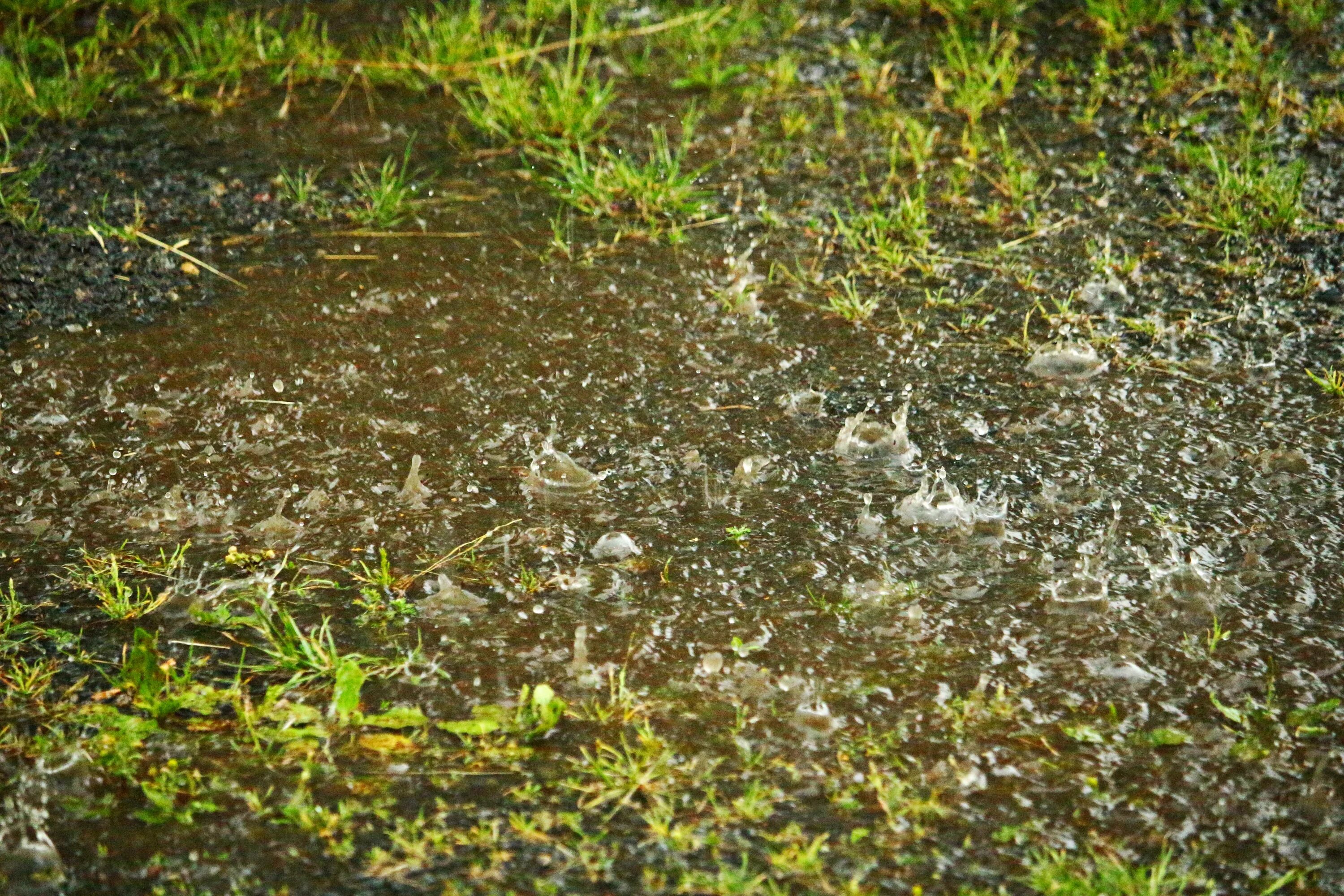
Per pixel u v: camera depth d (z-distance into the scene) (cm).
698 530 418
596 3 789
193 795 322
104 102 698
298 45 740
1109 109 680
